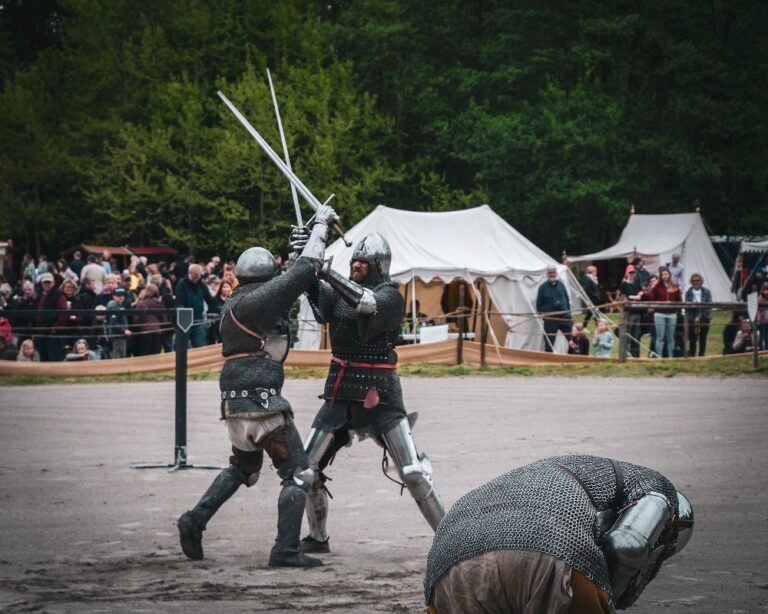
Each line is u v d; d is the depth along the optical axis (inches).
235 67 1913.1
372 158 1828.2
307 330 815.7
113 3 1894.7
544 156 1797.5
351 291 243.9
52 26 2341.3
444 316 775.1
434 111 1988.2
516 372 713.0
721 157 1914.4
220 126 1855.3
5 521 296.0
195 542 250.2
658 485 127.1
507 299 864.3
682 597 212.8
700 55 1891.0
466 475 362.0
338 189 1696.6
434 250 867.4
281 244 1705.2
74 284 767.1
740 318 816.3
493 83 1963.6
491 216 901.2
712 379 666.8
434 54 2116.1
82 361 730.8
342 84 1829.5
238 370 247.4
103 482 359.3
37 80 1910.7
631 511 122.2
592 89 1892.2
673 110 1892.2
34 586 224.4
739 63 1974.7
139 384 673.6
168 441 450.9
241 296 249.3
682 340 829.8
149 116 1845.5
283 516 245.0
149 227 1865.2
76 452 423.8
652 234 1427.2
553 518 118.6
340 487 350.0
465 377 691.4
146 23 1862.7
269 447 248.4
